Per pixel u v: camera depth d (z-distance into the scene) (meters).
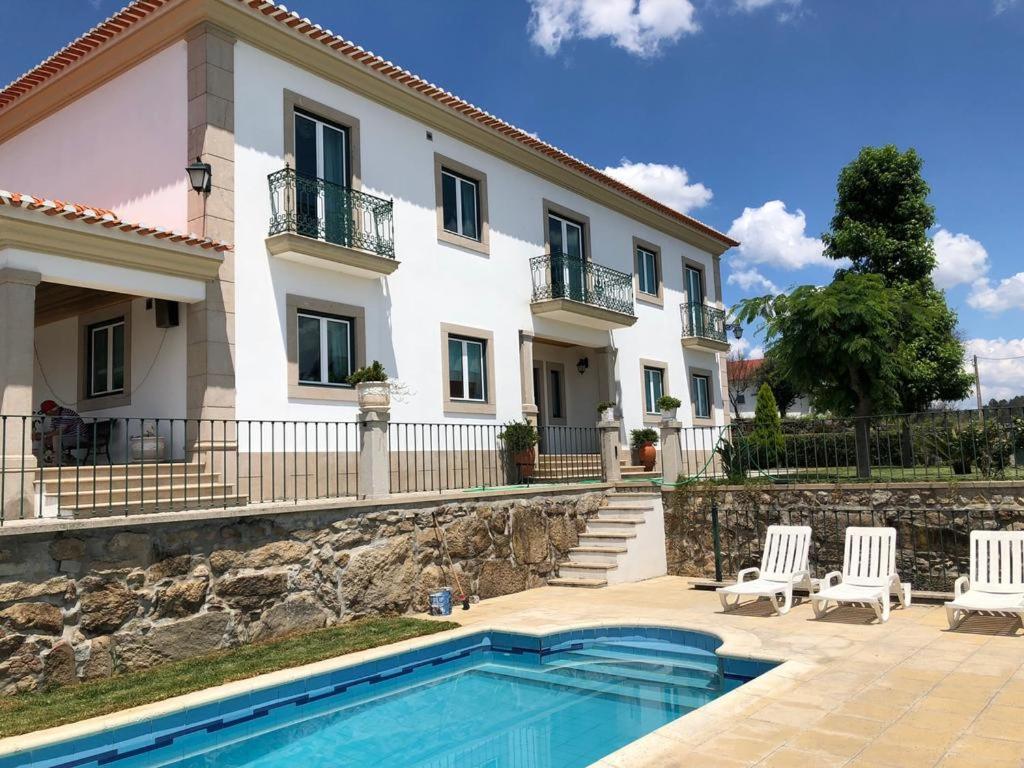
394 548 9.72
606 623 8.74
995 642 7.22
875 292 13.01
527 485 13.35
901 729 4.85
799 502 11.62
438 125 14.41
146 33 11.32
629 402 19.30
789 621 8.55
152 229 9.45
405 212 13.59
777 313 13.70
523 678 7.48
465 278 14.79
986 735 4.69
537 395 18.55
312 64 12.07
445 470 13.84
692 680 7.19
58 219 8.55
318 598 8.77
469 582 10.67
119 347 11.52
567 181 17.78
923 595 9.47
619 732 5.86
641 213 20.39
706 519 12.59
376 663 7.39
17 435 8.07
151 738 5.70
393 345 13.13
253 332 10.91
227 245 10.32
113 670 6.95
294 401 11.39
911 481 10.69
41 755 5.13
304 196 11.71
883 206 23.78
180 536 7.59
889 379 13.11
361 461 9.88
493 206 15.71
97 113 12.22
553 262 17.03
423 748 5.65
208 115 10.62
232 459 10.40
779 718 5.12
